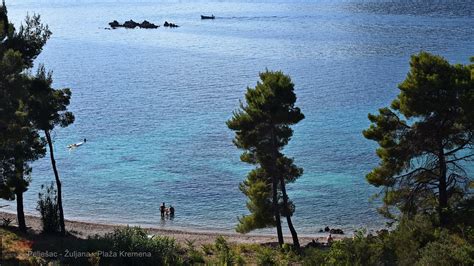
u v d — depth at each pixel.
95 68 137.88
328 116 83.44
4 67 25.38
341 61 133.25
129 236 26.27
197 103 96.50
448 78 31.47
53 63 147.00
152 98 101.62
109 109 93.38
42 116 36.62
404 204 33.47
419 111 31.41
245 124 36.66
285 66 129.62
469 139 32.06
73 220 49.56
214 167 63.59
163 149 70.75
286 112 36.25
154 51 167.00
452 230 28.09
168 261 25.53
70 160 67.50
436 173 33.38
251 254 35.56
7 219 46.94
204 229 48.47
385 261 23.77
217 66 134.88
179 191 57.22
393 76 112.00
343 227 48.09
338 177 58.97
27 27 33.44
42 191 57.84
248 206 39.00
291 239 44.81
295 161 63.84
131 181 60.28
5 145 27.16
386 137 33.03
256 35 195.50
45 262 23.98
